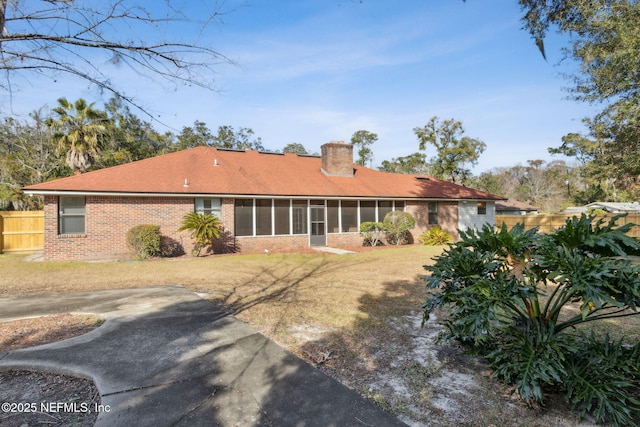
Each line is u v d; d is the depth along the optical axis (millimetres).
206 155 18359
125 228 13055
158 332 4660
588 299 2559
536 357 2865
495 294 2920
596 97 11633
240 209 15367
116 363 3639
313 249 16031
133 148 28688
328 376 3377
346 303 6234
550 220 20969
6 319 5324
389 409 2797
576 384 2764
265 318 5328
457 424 2600
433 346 4172
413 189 21078
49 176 22547
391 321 5168
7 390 3178
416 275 9133
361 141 46969
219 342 4281
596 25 9367
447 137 33875
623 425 2545
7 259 12445
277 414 2701
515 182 61969
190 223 13117
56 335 4617
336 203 17859
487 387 3176
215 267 10641
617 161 14844
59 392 3139
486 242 3287
